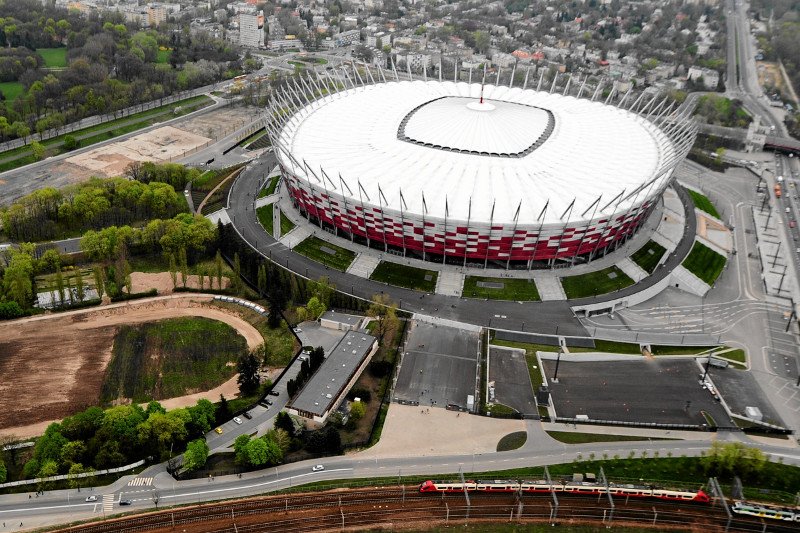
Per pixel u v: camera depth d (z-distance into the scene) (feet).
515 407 604.08
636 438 576.20
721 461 533.14
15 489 508.94
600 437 575.38
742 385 650.02
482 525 492.54
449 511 501.56
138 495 506.48
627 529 494.18
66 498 502.38
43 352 653.30
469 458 547.90
